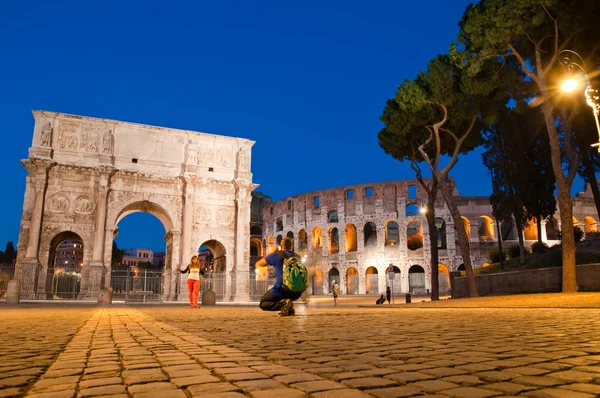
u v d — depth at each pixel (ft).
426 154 118.52
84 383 11.71
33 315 53.72
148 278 156.76
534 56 99.55
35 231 141.38
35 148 146.61
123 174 156.04
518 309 61.11
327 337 23.71
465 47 100.48
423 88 113.50
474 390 10.57
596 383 11.40
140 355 17.22
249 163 172.14
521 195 151.53
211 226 164.25
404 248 251.80
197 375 12.80
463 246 103.30
